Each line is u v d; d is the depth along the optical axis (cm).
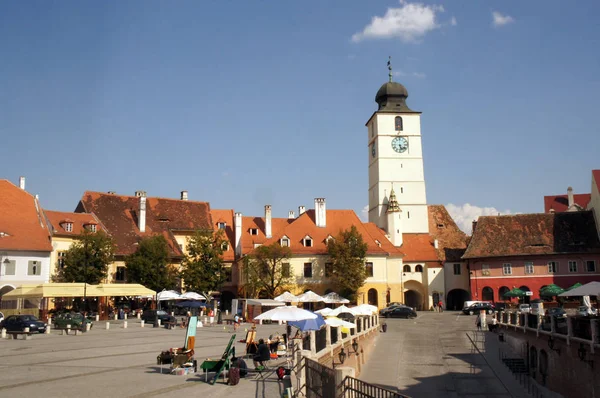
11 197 7519
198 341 4419
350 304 8406
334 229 9281
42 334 4888
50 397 2198
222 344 4188
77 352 3616
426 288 10038
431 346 5156
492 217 9625
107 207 8738
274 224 9962
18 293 5547
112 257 7119
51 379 2611
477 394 3512
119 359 3291
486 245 9288
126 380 2603
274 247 8350
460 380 3850
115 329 5469
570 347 3269
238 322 6025
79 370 2886
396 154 11100
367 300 8875
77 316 5388
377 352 4856
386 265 9075
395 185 11006
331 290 8725
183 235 9175
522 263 8981
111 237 7456
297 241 9006
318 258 8781
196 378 2688
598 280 8606
